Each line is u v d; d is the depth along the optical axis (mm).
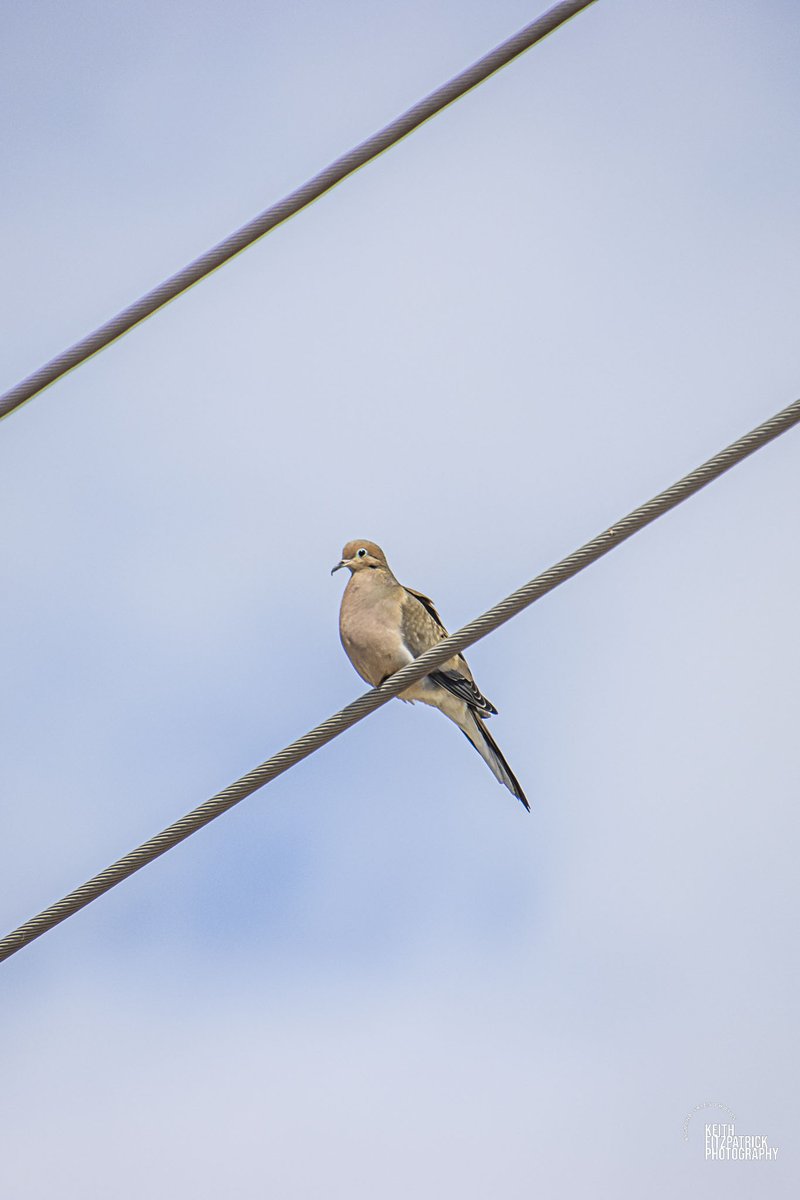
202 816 10375
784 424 9680
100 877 10180
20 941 10117
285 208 11469
